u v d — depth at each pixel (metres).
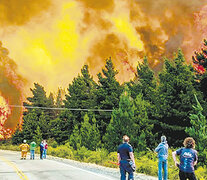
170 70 30.00
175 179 11.84
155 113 29.00
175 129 26.45
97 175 12.63
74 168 16.48
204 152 12.32
